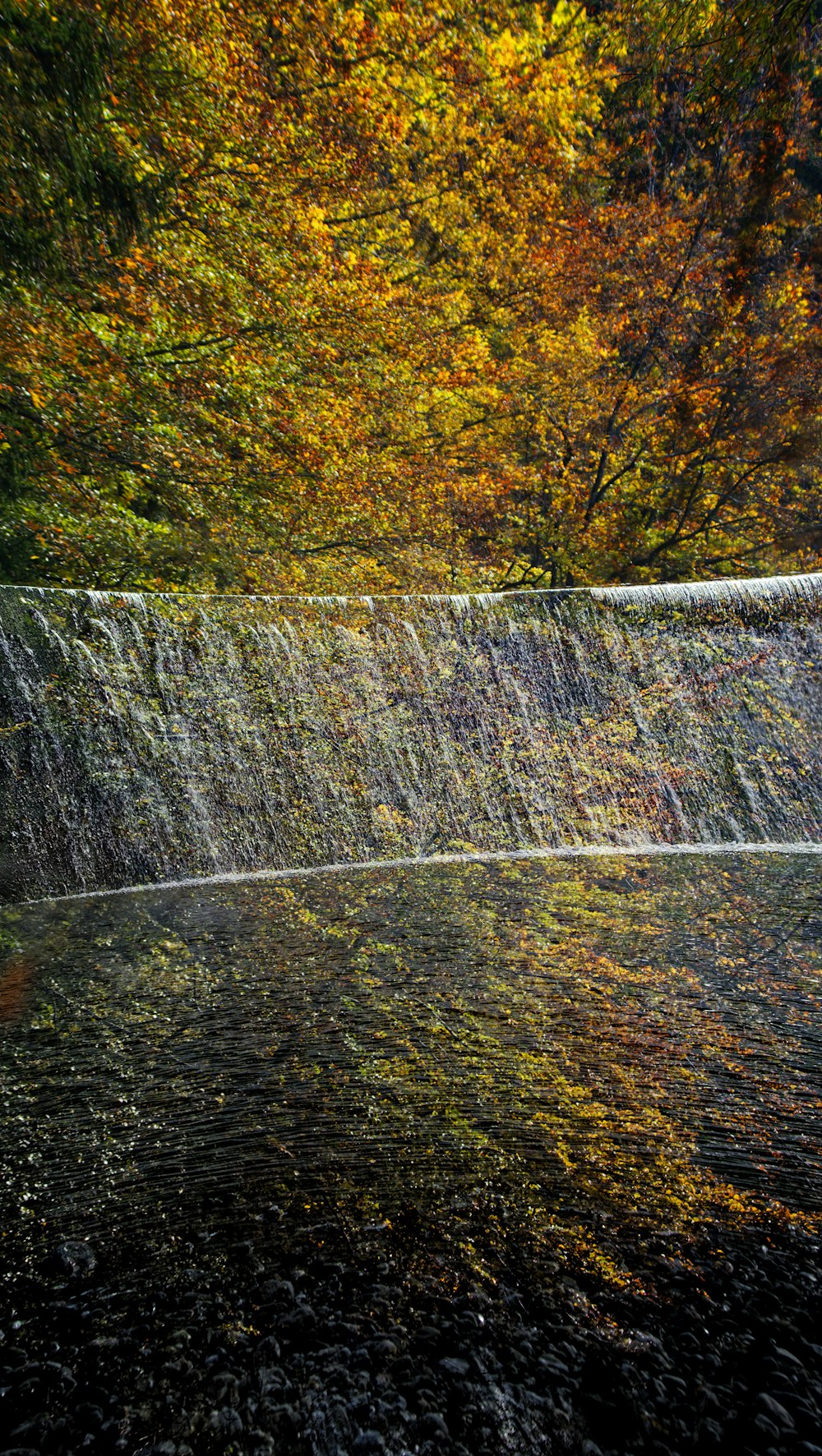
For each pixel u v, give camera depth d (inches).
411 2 542.0
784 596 497.7
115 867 382.6
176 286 437.4
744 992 178.7
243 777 425.4
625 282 671.1
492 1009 171.6
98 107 394.9
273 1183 112.6
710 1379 80.3
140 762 403.2
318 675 453.4
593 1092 135.2
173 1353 84.8
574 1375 81.4
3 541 433.1
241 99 450.0
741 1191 108.0
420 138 621.0
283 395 484.7
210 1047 157.3
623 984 185.6
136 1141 124.0
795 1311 88.0
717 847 407.2
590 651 494.6
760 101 612.1
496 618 488.4
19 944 237.1
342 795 441.1
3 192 360.5
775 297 702.5
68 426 435.5
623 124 691.4
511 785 464.1
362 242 609.0
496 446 685.3
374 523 538.3
